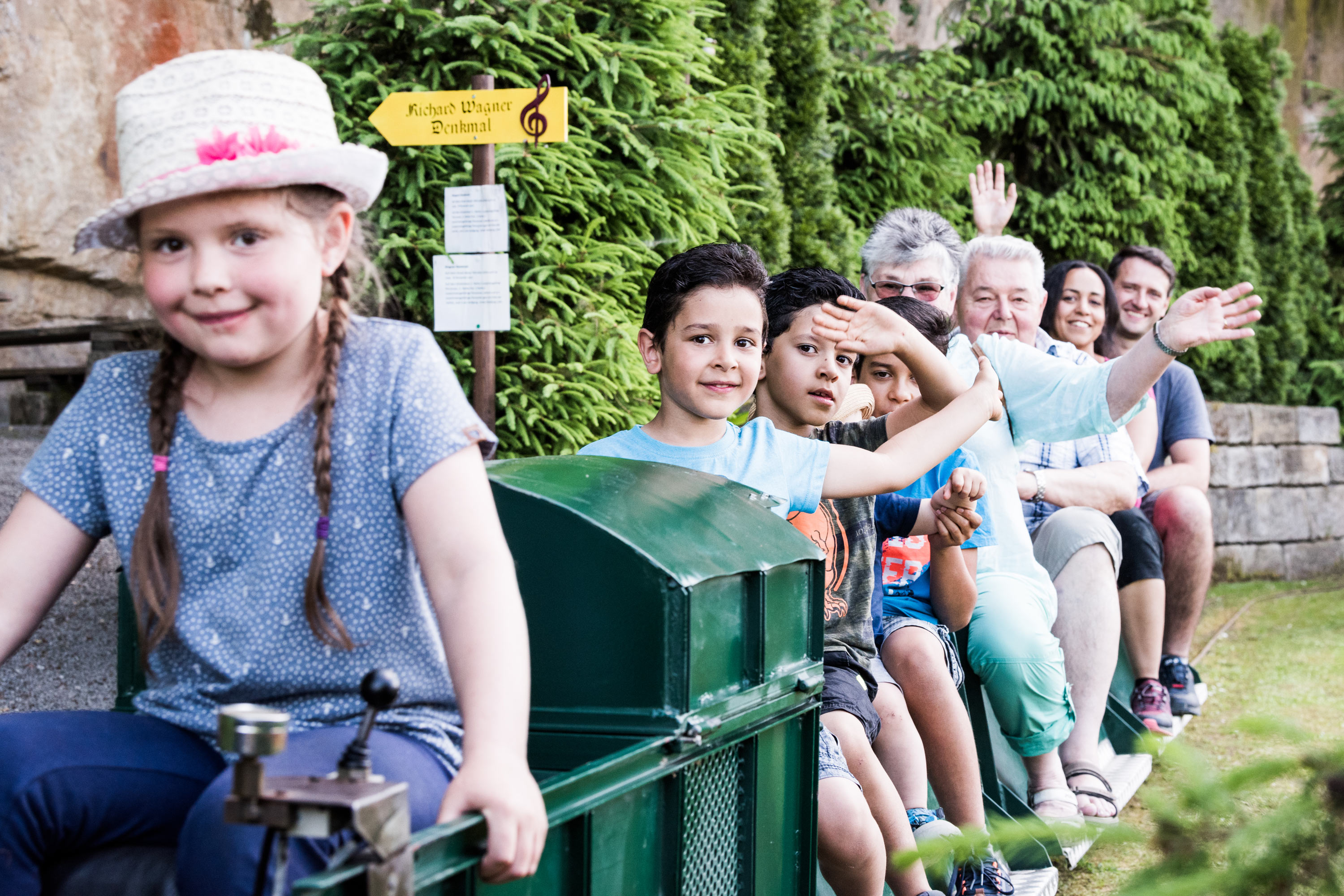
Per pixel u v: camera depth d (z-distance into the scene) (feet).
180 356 4.38
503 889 4.00
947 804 8.77
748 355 7.48
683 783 5.08
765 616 5.68
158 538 4.25
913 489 9.42
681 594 5.09
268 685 4.24
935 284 11.50
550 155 13.16
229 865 3.62
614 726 5.16
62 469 4.42
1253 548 28.09
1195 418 16.12
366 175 4.30
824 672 7.25
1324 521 29.84
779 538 6.06
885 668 8.79
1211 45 29.99
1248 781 2.91
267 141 4.10
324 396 4.19
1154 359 9.74
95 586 14.07
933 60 25.45
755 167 19.08
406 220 13.17
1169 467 15.83
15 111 25.34
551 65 13.65
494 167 11.97
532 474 5.81
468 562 4.09
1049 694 9.89
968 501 8.10
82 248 4.56
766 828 5.90
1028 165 27.89
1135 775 12.09
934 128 23.94
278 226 4.10
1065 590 11.48
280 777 3.43
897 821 7.43
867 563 8.13
